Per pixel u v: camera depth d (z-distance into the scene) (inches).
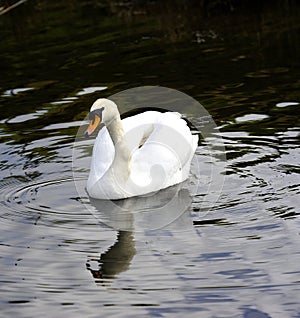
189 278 404.8
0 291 398.6
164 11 1060.5
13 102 728.3
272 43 866.1
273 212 477.4
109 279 407.2
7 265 425.7
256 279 400.2
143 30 959.6
